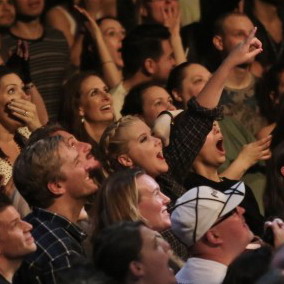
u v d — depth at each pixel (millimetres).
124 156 16891
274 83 22156
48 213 15234
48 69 23094
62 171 15281
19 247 14422
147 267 12867
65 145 15398
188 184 18281
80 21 24047
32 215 15328
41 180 15258
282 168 17562
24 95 18703
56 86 23109
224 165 21031
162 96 19906
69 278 12547
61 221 15195
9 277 14484
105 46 23000
